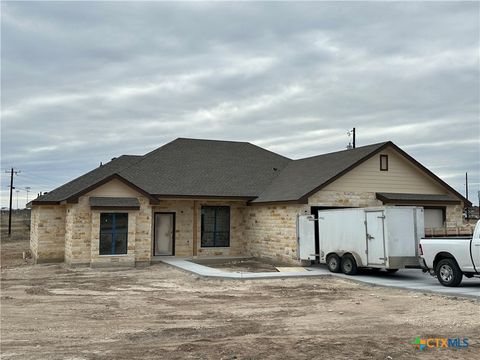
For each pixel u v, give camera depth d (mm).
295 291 14711
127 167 26594
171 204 25625
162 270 20609
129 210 21688
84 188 22484
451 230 15812
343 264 18109
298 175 25328
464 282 15383
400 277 17312
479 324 9359
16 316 10938
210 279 17281
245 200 25516
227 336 8750
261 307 11961
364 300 12852
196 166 27812
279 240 22953
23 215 96562
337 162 23812
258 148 32000
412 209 16719
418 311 10953
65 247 23641
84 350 7859
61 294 14281
